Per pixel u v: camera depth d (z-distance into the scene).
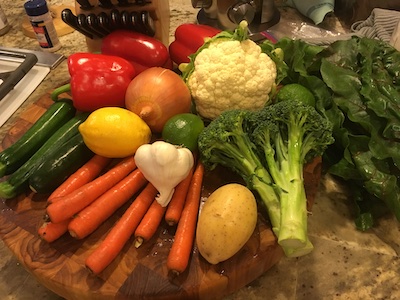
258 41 1.12
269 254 0.63
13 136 0.83
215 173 0.76
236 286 0.64
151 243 0.66
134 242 0.66
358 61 0.85
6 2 1.38
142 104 0.77
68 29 1.22
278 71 0.87
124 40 0.90
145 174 0.67
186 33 0.94
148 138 0.76
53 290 0.64
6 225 0.68
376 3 1.15
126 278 0.61
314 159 0.77
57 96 0.87
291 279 0.68
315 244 0.72
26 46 1.19
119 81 0.81
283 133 0.71
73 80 0.81
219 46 0.79
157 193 0.71
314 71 0.88
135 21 0.88
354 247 0.71
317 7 1.17
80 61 0.83
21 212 0.70
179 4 1.33
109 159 0.78
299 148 0.68
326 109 0.82
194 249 0.64
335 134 0.77
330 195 0.79
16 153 0.75
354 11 1.19
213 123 0.71
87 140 0.71
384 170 0.71
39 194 0.73
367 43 0.85
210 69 0.78
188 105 0.81
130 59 0.92
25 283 0.69
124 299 0.60
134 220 0.67
